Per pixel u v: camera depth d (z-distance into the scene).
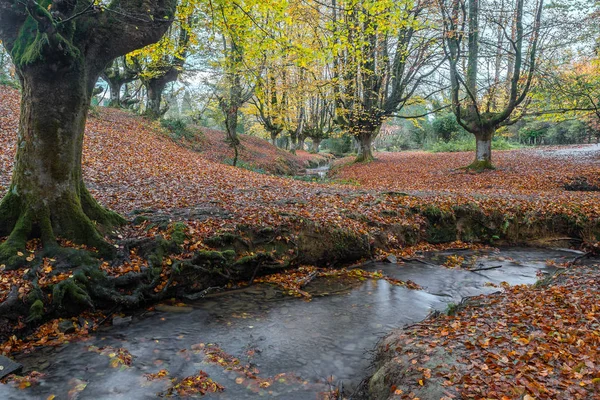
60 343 5.41
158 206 10.02
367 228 11.02
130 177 13.62
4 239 6.54
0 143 13.65
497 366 3.88
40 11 5.30
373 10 12.38
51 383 4.39
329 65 27.22
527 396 3.25
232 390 4.31
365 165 28.53
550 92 18.83
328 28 12.33
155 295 6.98
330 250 9.80
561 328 4.84
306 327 6.14
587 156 23.92
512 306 6.03
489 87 20.14
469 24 19.58
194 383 4.39
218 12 10.18
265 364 4.94
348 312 6.80
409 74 24.03
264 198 12.27
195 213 9.47
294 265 9.26
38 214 6.62
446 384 3.60
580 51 18.94
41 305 5.73
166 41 12.73
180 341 5.55
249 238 8.87
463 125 21.58
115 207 9.55
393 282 8.54
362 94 26.27
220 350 5.29
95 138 17.73
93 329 5.93
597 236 12.06
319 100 43.41
